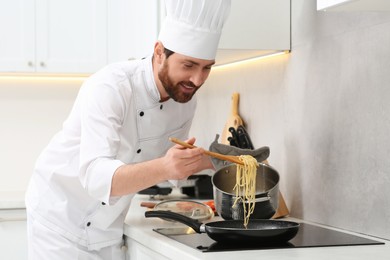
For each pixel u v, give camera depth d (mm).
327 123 2229
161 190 3121
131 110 2098
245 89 2926
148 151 2258
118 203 2182
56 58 3416
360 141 2037
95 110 1937
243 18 2465
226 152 2242
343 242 1834
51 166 2209
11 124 3693
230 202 2119
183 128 2346
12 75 3652
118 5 3459
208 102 3439
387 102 1896
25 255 3000
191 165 1833
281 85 2570
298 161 2436
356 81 2053
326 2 1545
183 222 1979
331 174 2207
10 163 3693
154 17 2889
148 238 1985
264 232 1730
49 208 2207
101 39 3449
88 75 3627
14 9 3377
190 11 1919
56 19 3412
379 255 1627
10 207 2961
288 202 2518
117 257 2314
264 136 2738
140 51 3383
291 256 1610
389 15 1879
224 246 1765
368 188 1998
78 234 2207
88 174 1869
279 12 2490
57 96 3740
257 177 2285
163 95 2145
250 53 2604
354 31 2061
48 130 3732
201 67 1972
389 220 1898
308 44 2357
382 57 1916
